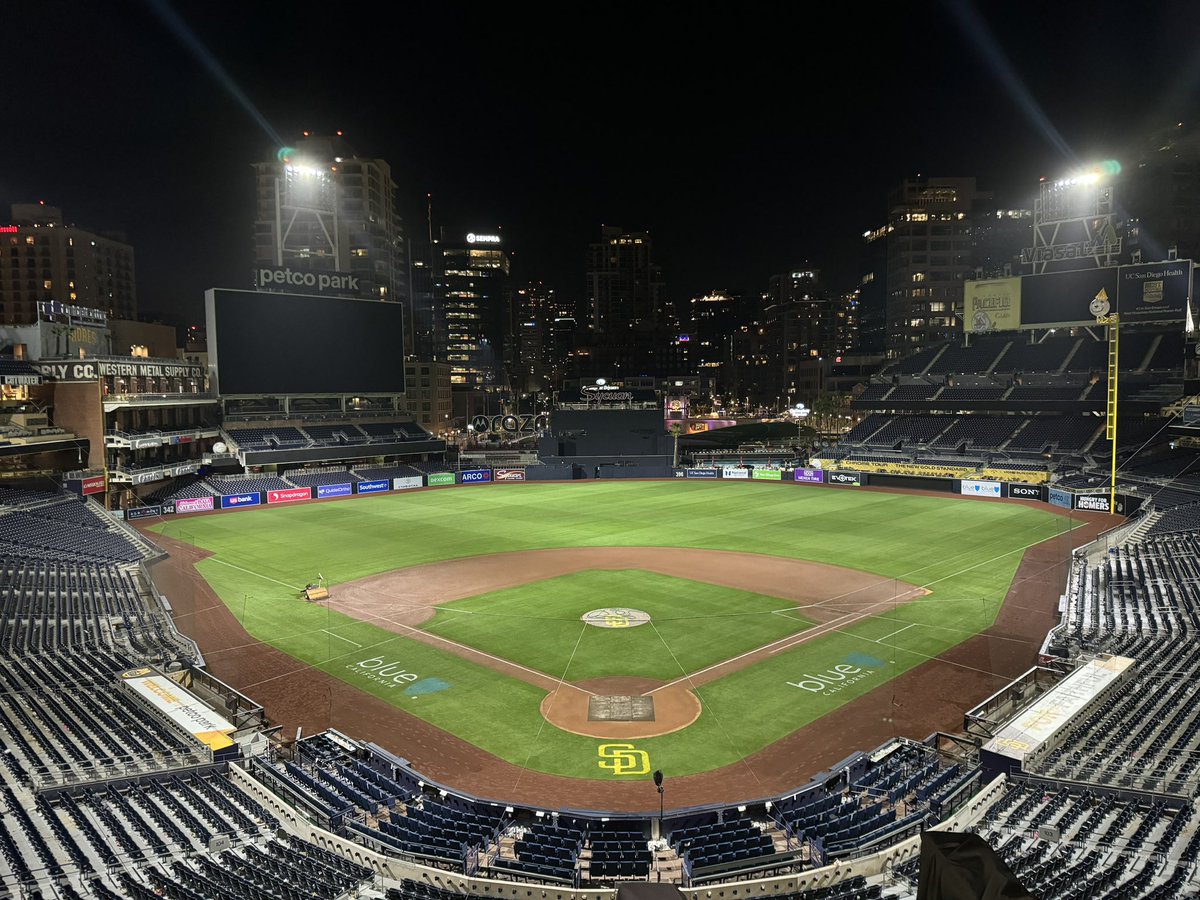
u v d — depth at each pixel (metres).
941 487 86.69
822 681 31.91
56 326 78.19
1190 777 21.28
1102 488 72.50
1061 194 90.31
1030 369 94.19
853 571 50.09
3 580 42.97
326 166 151.38
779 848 20.08
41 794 21.56
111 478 74.25
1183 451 75.06
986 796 21.36
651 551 57.00
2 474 70.12
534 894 17.62
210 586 47.94
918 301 171.25
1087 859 17.08
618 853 19.44
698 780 24.41
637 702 30.12
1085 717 26.25
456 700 30.56
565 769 25.20
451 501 83.56
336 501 84.12
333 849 19.78
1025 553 54.56
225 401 90.81
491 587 47.09
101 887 16.23
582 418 104.31
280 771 24.23
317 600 44.41
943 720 28.28
